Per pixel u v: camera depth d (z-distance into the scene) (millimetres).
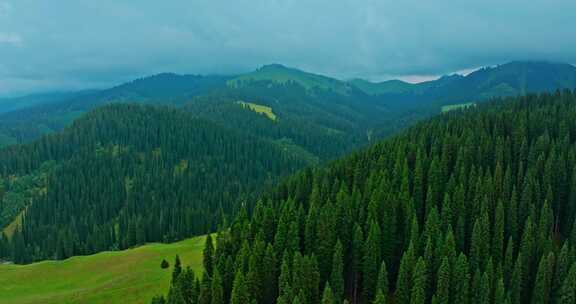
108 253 104000
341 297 65188
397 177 89062
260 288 65562
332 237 69125
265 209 77750
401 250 74312
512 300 61750
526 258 65750
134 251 101688
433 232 68562
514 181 86500
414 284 59625
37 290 89625
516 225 75250
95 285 86938
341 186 87250
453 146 102125
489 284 60156
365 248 66250
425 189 88188
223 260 69812
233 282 64062
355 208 78188
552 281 63656
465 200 79750
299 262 62250
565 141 100562
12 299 85562
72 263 100312
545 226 71375
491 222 77062
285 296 58031
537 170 88688
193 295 66688
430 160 94375
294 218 75250
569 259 64562
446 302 59844
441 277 59625
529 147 102062
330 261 68688
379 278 61750
